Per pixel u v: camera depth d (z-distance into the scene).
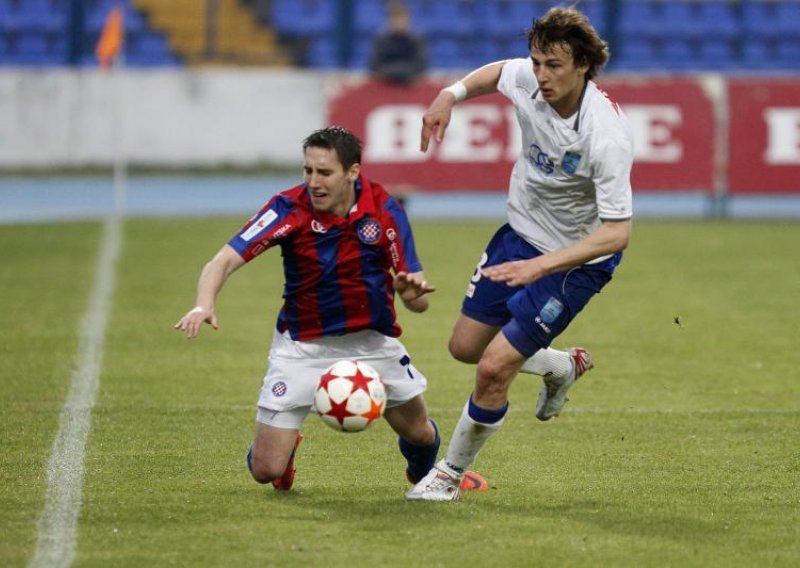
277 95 88.19
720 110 67.75
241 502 21.45
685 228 67.25
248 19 94.75
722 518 20.73
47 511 20.73
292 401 21.16
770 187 68.06
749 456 25.44
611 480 23.45
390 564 18.03
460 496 22.16
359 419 20.08
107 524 19.98
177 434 26.81
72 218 68.69
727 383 33.00
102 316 41.84
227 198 78.31
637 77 67.44
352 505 21.34
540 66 20.73
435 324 41.72
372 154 67.50
